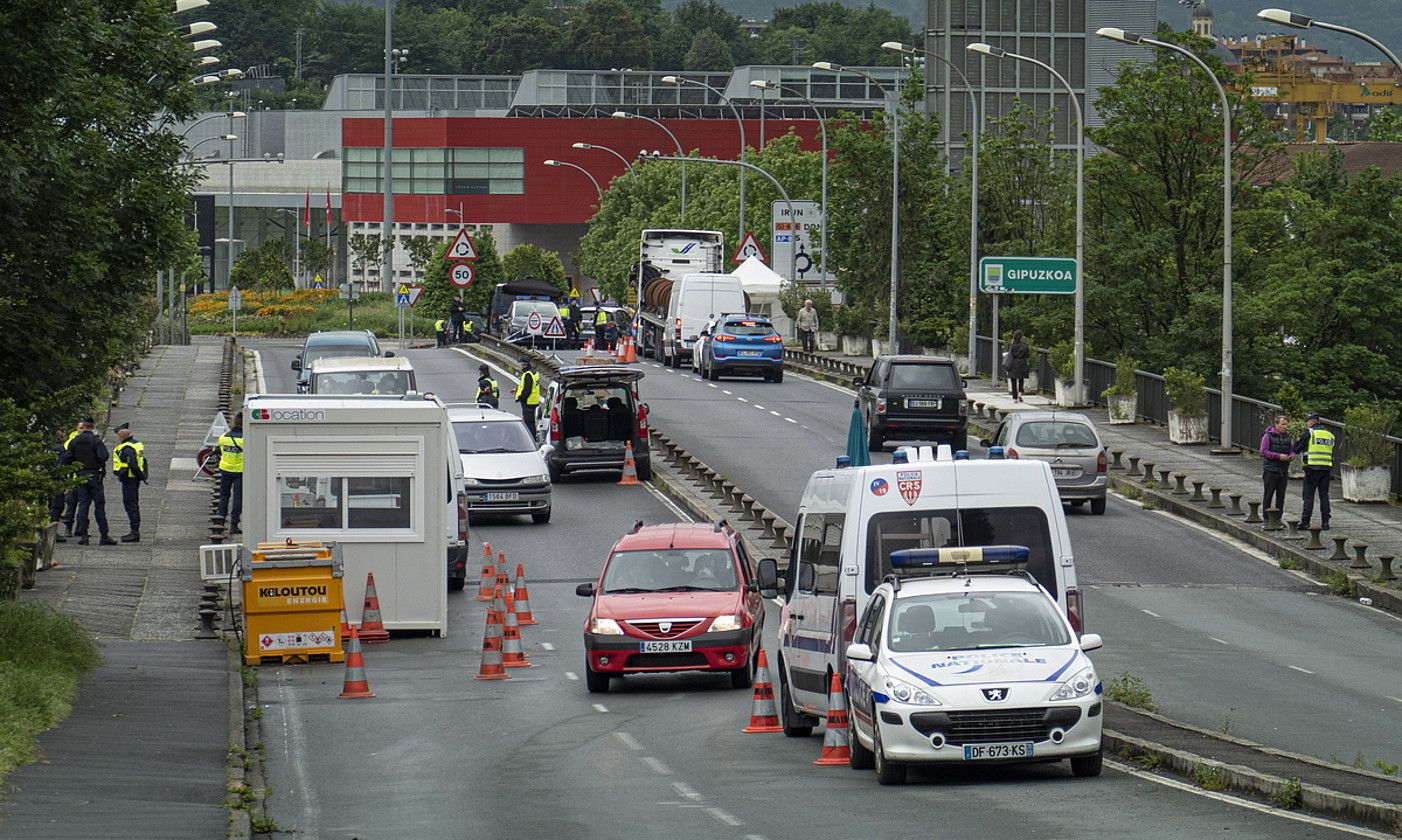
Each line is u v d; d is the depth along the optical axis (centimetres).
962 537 4816
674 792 4284
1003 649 4394
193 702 5559
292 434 7400
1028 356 16375
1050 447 10838
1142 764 4538
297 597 6844
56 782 4116
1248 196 17000
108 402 14612
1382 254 16925
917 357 13012
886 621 4497
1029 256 17912
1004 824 3712
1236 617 7988
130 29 6856
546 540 9950
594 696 6131
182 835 3578
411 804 4188
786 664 5316
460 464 8731
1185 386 13675
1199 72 16650
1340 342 16838
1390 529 10175
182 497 11194
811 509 5347
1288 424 12381
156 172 6794
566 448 12050
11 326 5900
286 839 3741
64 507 10056
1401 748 5028
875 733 4291
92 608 7669
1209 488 11494
